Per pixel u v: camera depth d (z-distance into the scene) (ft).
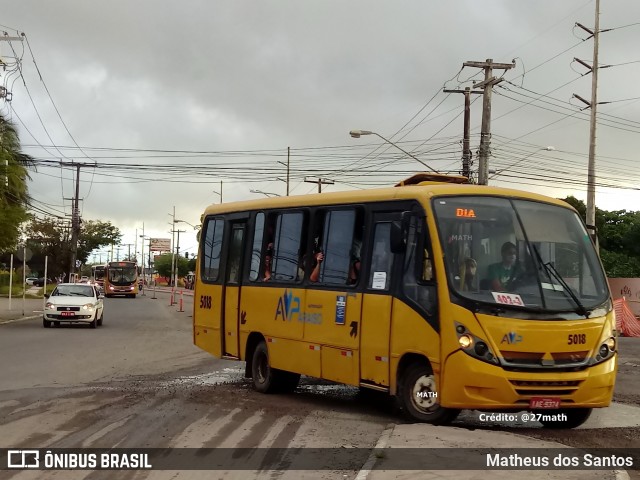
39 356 60.64
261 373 43.19
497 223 32.12
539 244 31.96
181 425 32.58
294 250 41.09
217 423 33.09
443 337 30.30
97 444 28.81
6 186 102.94
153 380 47.96
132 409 36.40
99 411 35.78
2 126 111.14
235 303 46.03
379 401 40.06
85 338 79.10
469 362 29.48
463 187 33.12
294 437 30.17
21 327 94.89
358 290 35.65
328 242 38.52
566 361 30.04
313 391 43.83
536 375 29.48
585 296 31.55
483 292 30.37
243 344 45.11
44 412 35.42
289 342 40.42
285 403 39.06
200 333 50.06
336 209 38.32
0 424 32.55
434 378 30.89
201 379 48.88
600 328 30.91
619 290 123.44
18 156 120.57
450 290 30.48
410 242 32.94
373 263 35.14
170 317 123.95
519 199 33.14
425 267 31.78
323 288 38.14
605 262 166.71
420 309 31.65
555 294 30.89
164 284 510.17
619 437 31.14
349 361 35.86
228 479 23.93
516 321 29.68
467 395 29.53
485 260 31.27
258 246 44.55
